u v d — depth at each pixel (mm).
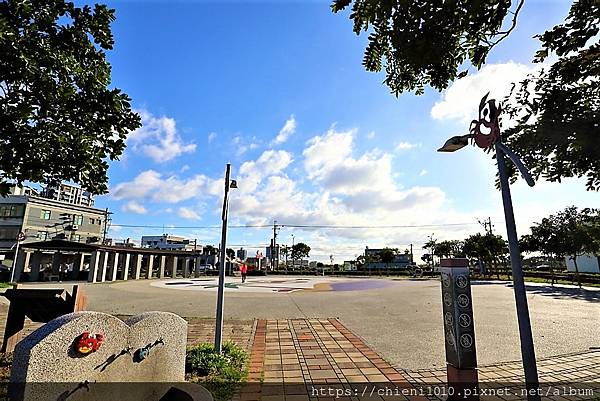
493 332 7695
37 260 26688
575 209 22625
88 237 42219
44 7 4656
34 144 4652
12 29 4027
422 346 6426
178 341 4047
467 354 3926
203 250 61156
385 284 25625
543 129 2420
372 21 2346
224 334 7344
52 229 38688
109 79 5258
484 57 2410
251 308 11648
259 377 4672
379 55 2639
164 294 16625
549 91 2438
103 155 5395
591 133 2238
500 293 17172
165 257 38406
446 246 50812
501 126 3025
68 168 5027
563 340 6906
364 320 9266
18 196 36938
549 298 14805
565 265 43531
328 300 14305
